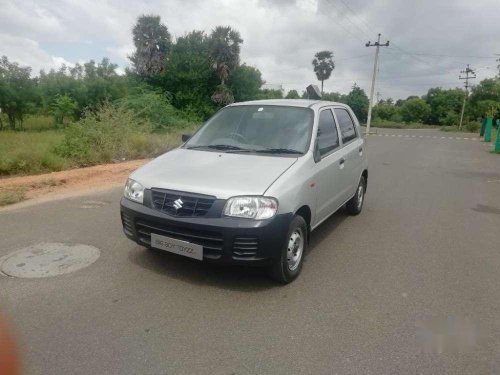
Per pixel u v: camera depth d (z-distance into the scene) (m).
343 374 2.82
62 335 3.15
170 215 3.79
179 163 4.38
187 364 2.87
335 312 3.64
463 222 6.66
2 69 23.58
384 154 17.44
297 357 2.99
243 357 2.97
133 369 2.80
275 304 3.74
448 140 30.25
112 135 12.93
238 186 3.76
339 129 5.83
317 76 57.19
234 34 33.69
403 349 3.13
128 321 3.37
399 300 3.91
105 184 8.73
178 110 31.92
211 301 3.75
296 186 4.04
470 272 4.62
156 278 4.14
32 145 12.09
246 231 3.62
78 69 27.52
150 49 32.91
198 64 33.47
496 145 19.95
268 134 4.88
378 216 6.89
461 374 2.87
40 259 4.53
